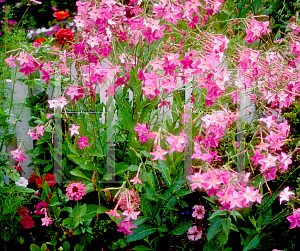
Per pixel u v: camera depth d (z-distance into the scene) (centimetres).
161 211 170
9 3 441
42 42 246
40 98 255
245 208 166
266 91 192
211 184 128
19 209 186
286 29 264
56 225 185
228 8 265
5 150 235
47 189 190
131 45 201
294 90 175
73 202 197
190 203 191
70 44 228
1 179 192
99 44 165
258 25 179
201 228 179
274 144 150
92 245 175
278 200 191
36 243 197
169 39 190
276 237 174
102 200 181
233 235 168
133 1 179
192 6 144
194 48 170
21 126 246
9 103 227
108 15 149
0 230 189
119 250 173
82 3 148
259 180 171
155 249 159
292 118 212
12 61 157
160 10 137
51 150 221
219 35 158
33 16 463
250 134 212
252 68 182
